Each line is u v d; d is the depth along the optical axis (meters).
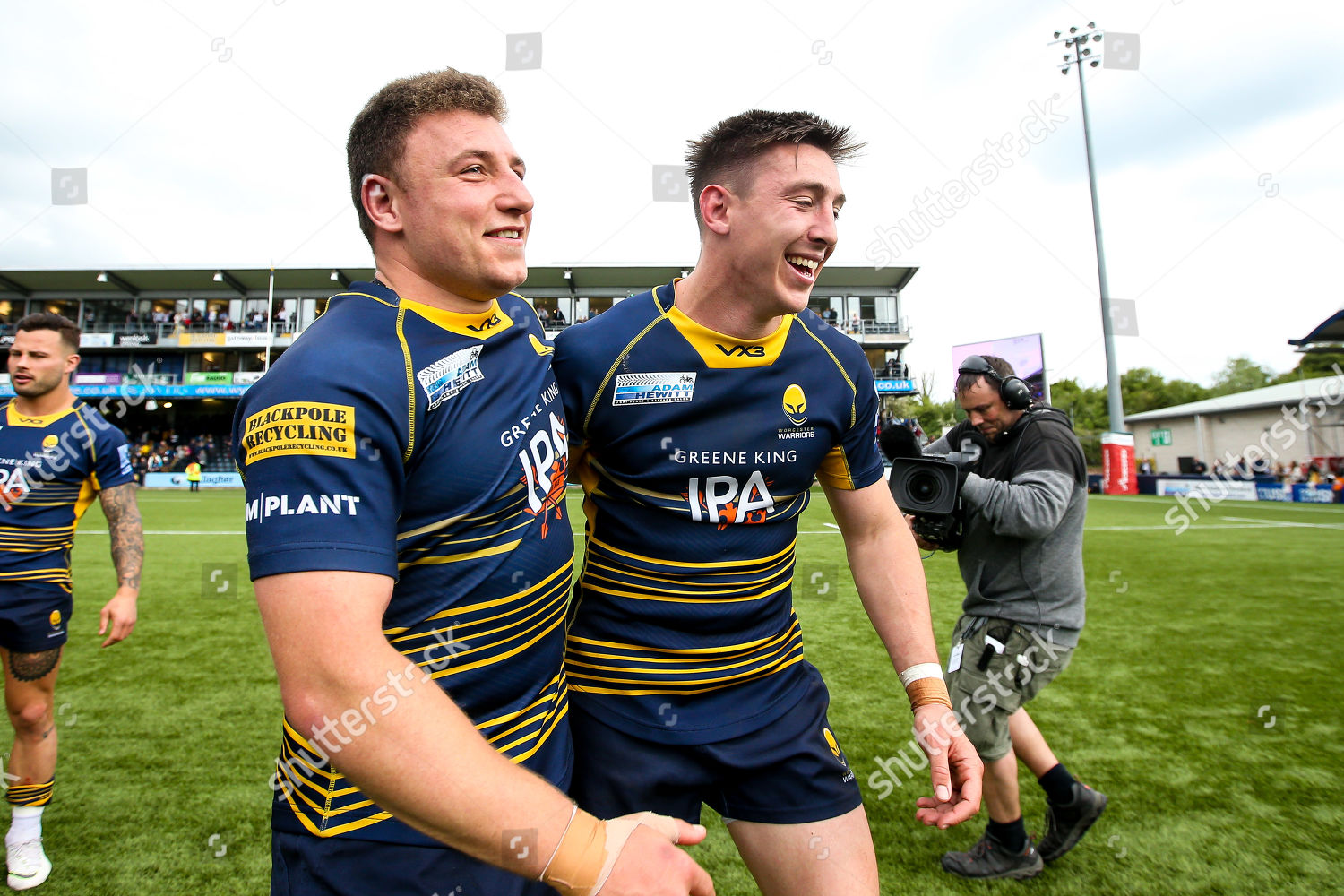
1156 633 4.85
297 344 0.91
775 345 1.36
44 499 2.28
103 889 2.01
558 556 1.13
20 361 2.30
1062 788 2.16
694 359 1.33
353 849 0.91
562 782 1.14
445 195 0.98
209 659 4.20
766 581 1.40
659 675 1.33
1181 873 2.15
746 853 1.39
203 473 26.48
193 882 2.04
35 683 2.12
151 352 30.19
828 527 11.23
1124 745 3.04
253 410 0.84
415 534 0.94
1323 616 5.29
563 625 1.19
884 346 29.06
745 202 1.24
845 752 2.96
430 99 0.99
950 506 2.08
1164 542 9.34
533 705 1.09
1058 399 34.94
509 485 1.02
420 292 1.04
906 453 2.13
